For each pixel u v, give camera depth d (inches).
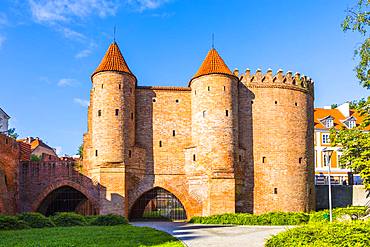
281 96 2308.1
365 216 1754.4
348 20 1015.0
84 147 2212.1
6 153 1959.9
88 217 1817.2
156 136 2204.7
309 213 2049.7
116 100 2091.5
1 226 1446.9
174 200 2194.9
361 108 1386.6
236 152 2127.2
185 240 1138.7
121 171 2033.7
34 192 2096.5
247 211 2169.0
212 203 2027.6
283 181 2235.5
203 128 2112.5
